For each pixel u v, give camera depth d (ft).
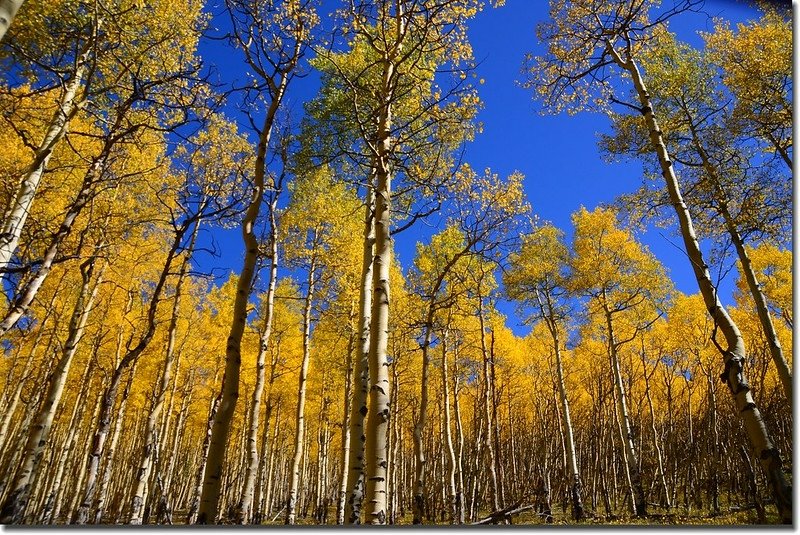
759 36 28.07
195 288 39.24
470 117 18.74
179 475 63.93
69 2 18.39
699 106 33.42
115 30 19.65
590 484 47.70
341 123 22.26
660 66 32.86
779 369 22.24
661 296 39.55
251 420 23.72
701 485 38.68
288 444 74.54
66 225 16.48
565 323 46.68
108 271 30.30
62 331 31.63
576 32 21.76
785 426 26.07
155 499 43.27
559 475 45.03
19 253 18.35
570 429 36.22
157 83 16.99
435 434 56.34
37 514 43.98
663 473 37.27
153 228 28.81
